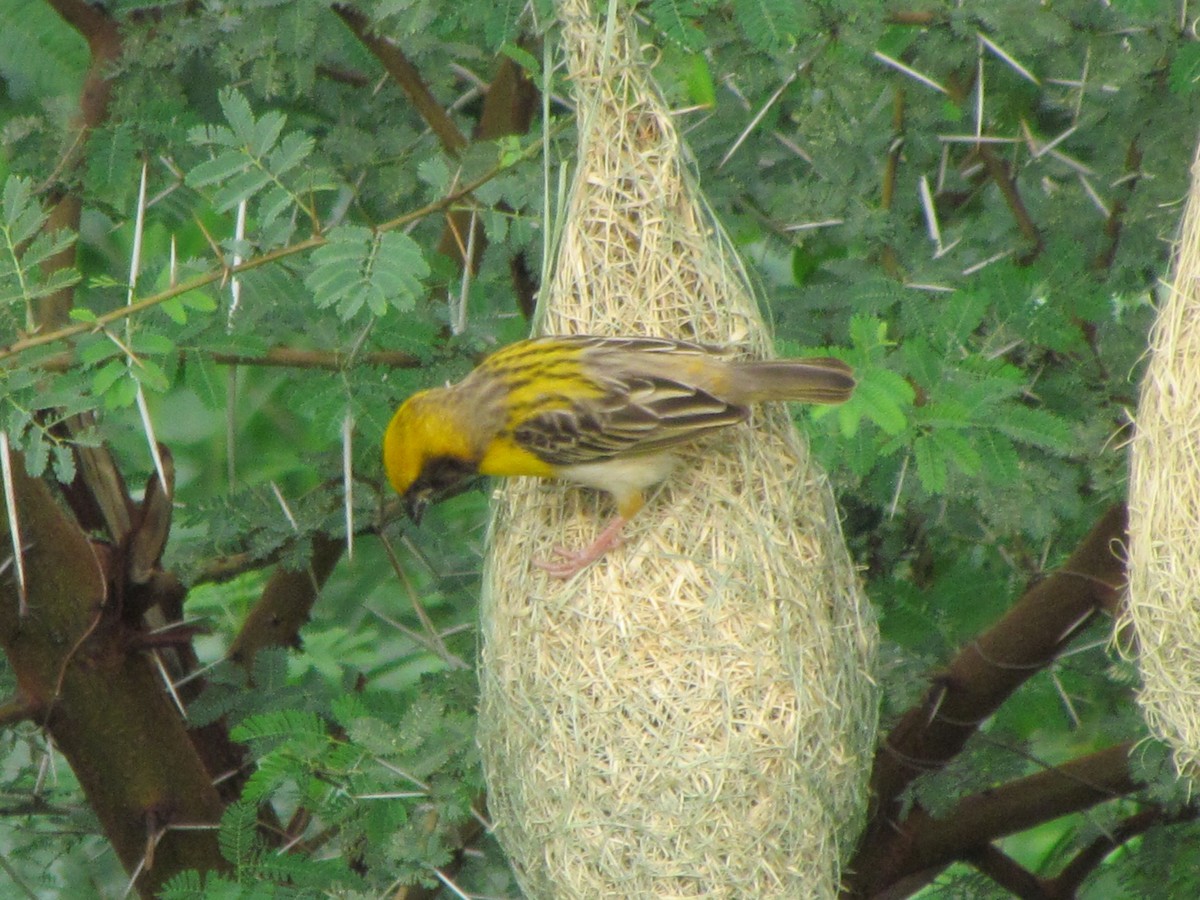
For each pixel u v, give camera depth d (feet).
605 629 27.50
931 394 29.86
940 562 39.24
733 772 27.12
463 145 35.24
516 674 28.25
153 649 35.19
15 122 34.68
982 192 39.93
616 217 28.35
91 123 34.96
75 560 34.47
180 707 35.68
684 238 28.50
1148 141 35.19
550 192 31.65
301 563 35.96
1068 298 33.55
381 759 30.30
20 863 38.91
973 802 37.78
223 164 29.22
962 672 36.17
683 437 26.86
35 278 28.50
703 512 27.66
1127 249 35.81
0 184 33.01
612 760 27.32
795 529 28.22
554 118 32.73
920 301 33.30
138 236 30.22
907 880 39.78
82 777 35.27
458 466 28.68
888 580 38.19
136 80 34.86
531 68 29.91
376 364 33.04
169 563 37.78
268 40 33.35
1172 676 27.86
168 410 44.27
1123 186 36.06
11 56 37.06
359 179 35.58
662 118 28.48
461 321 33.47
